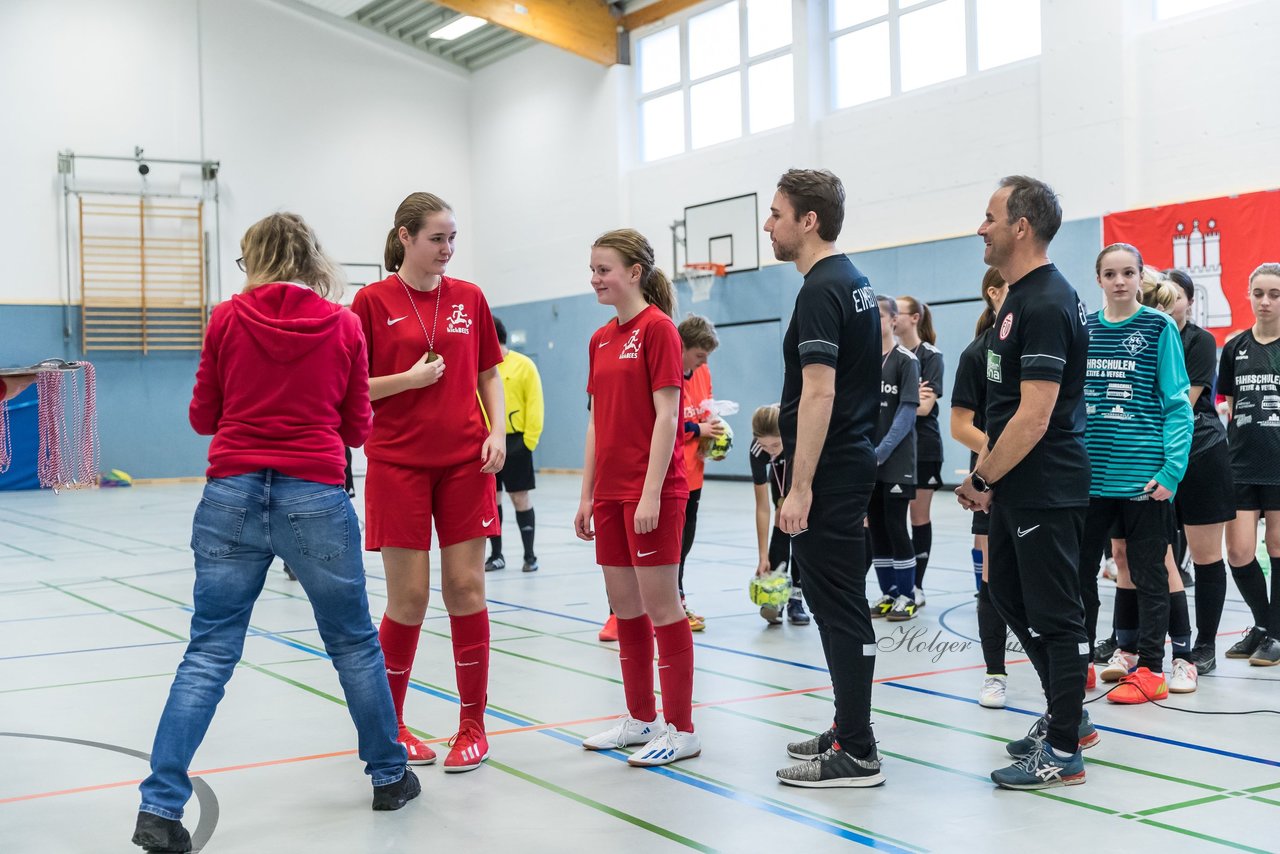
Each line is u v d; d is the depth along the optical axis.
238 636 2.55
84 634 5.16
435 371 2.89
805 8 14.09
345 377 2.61
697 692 3.87
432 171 19.55
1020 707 3.62
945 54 12.91
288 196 18.09
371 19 18.64
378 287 3.01
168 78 17.09
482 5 15.70
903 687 3.90
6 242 16.09
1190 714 3.50
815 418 2.70
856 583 2.81
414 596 3.00
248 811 2.69
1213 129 10.52
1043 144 11.78
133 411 16.95
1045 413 2.73
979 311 12.55
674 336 3.03
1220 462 4.04
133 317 16.91
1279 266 4.38
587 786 2.85
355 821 2.61
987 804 2.66
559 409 18.62
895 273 13.40
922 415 5.60
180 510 12.35
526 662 4.41
